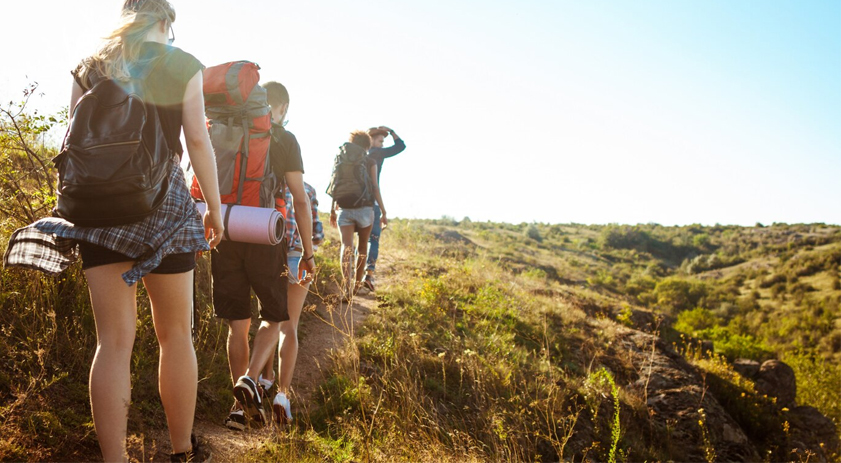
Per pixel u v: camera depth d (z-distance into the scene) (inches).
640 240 4047.7
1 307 132.3
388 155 303.3
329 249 341.1
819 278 3002.0
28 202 150.6
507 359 250.4
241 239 124.9
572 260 2488.9
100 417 80.0
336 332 227.8
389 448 141.1
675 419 285.7
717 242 4330.7
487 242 1796.3
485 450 174.2
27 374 116.2
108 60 82.0
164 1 89.7
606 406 260.8
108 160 77.4
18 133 149.9
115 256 81.7
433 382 204.5
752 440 349.4
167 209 85.0
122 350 83.0
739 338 741.9
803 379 756.6
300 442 130.2
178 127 87.4
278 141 135.3
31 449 95.3
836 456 385.7
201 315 172.9
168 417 92.1
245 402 123.6
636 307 478.9
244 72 125.9
